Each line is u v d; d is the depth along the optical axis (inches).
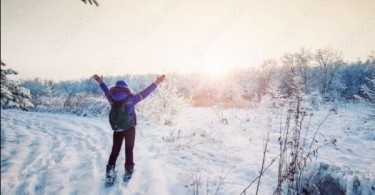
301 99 188.4
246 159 200.2
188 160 194.9
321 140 275.4
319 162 147.0
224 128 354.6
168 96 409.7
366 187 123.3
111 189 141.5
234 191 140.3
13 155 186.5
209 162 193.5
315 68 1270.9
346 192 122.9
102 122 399.9
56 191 136.3
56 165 175.8
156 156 200.5
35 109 568.7
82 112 512.1
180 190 142.1
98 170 168.4
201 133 273.9
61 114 516.4
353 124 369.4
